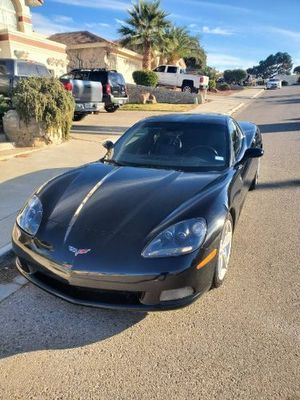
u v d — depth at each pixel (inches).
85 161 299.7
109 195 122.9
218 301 123.0
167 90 933.2
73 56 1087.6
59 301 123.6
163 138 161.8
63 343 105.0
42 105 331.6
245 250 159.0
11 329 110.5
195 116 176.1
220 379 92.0
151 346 103.7
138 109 762.2
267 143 402.6
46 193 130.5
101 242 104.8
